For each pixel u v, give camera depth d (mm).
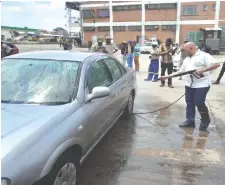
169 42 9234
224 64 9961
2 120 2496
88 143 3143
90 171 3537
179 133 4980
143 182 3312
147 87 9461
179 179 3396
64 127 2613
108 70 4328
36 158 2221
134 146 4367
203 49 9156
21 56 3799
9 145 2168
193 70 4758
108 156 3984
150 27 49781
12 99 3000
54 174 2439
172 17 47938
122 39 52281
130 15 50875
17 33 46844
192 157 4008
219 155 4094
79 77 3332
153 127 5277
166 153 4125
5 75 3396
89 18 53781
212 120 5766
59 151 2426
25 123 2467
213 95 8203
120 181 3322
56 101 2988
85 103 3146
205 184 3303
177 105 6992
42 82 3258
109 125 4086
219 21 45281
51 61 3609
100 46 9555
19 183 2070
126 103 5238
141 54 31625
